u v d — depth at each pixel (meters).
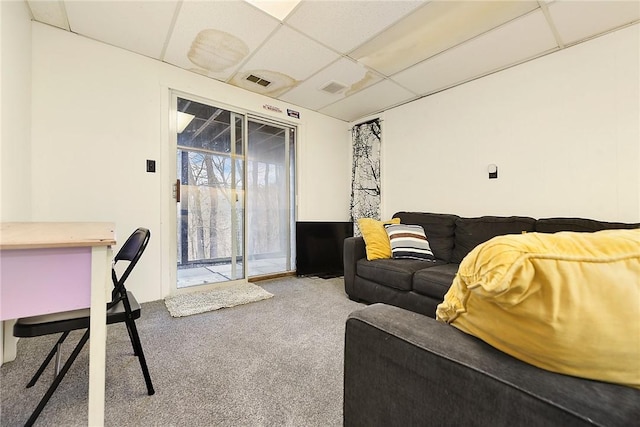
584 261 0.45
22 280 0.84
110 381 1.34
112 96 2.35
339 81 2.98
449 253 2.65
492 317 0.56
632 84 2.00
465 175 2.93
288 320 2.13
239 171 3.20
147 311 2.28
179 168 2.77
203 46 2.38
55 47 2.11
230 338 1.82
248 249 3.34
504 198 2.64
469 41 2.28
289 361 1.55
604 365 0.45
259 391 1.29
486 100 2.78
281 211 3.66
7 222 1.50
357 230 4.04
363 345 0.73
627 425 0.39
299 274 3.48
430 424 0.58
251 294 2.73
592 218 2.15
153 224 2.55
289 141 3.72
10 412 1.12
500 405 0.48
